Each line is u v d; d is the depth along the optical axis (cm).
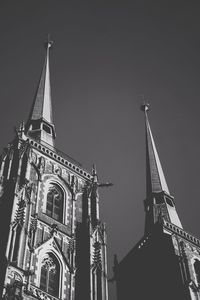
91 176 7619
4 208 5912
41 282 5644
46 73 10062
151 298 7644
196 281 7512
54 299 5506
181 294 7206
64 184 7181
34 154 7225
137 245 8606
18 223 5719
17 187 6122
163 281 7650
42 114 8606
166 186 9862
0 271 5138
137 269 8312
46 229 6234
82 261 6203
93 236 6469
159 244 8156
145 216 9338
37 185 6756
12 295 4938
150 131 11425
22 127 7481
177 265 7575
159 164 10462
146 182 10044
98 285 5956
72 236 6406
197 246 8319
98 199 7144
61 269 5938
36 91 9400
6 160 6756
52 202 6788
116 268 8694
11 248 5441
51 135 8338
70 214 6750
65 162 7488
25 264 5569
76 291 5866
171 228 8381
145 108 11950
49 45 10962
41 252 5912
